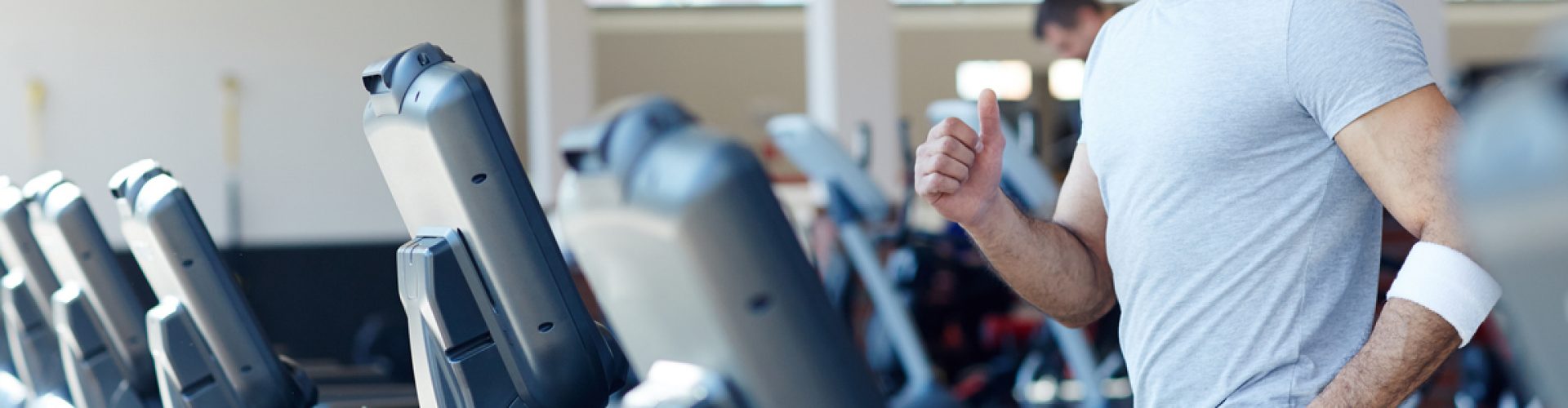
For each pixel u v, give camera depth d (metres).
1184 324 1.28
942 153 1.36
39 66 6.96
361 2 7.14
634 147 0.52
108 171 7.01
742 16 11.82
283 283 5.86
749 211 0.52
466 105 0.88
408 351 5.55
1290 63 1.20
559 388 0.96
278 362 1.64
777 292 0.53
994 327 5.41
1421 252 1.15
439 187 0.92
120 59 7.01
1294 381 1.22
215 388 1.60
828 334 0.55
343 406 4.19
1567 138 0.29
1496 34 11.68
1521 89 0.30
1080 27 3.72
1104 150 1.37
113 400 2.07
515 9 10.51
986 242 1.43
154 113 7.04
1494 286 1.13
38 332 2.39
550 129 6.55
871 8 6.36
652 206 0.51
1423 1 3.62
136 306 2.06
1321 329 1.22
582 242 0.56
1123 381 4.71
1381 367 1.16
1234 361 1.24
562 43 6.55
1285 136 1.22
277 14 7.11
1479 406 3.73
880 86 6.36
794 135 3.82
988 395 4.92
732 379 0.55
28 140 6.94
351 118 7.18
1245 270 1.24
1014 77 11.95
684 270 0.52
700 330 0.54
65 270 2.08
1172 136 1.27
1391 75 1.15
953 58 11.95
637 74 11.89
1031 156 3.88
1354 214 1.23
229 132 7.07
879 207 3.96
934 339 5.39
